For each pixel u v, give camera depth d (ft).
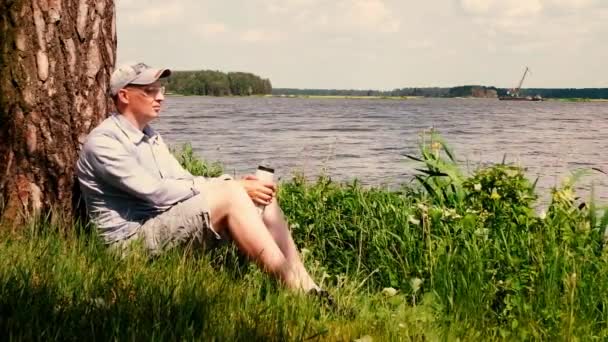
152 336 8.92
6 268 11.01
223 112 284.41
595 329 13.00
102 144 13.48
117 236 13.55
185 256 13.01
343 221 18.15
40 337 8.71
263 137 113.80
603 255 15.42
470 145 97.86
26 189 14.37
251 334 9.87
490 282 13.73
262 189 13.79
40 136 14.40
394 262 15.61
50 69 14.46
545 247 14.90
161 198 13.41
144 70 13.88
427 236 15.44
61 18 14.52
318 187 21.77
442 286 13.99
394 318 11.66
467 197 17.78
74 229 13.80
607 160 77.30
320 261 16.84
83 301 10.12
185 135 115.85
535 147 96.32
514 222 16.11
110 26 15.49
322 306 11.86
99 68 15.17
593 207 16.99
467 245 14.69
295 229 18.31
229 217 13.15
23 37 14.28
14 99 14.29
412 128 157.69
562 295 13.46
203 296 10.86
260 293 12.25
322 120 207.72
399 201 19.97
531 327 12.44
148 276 11.58
